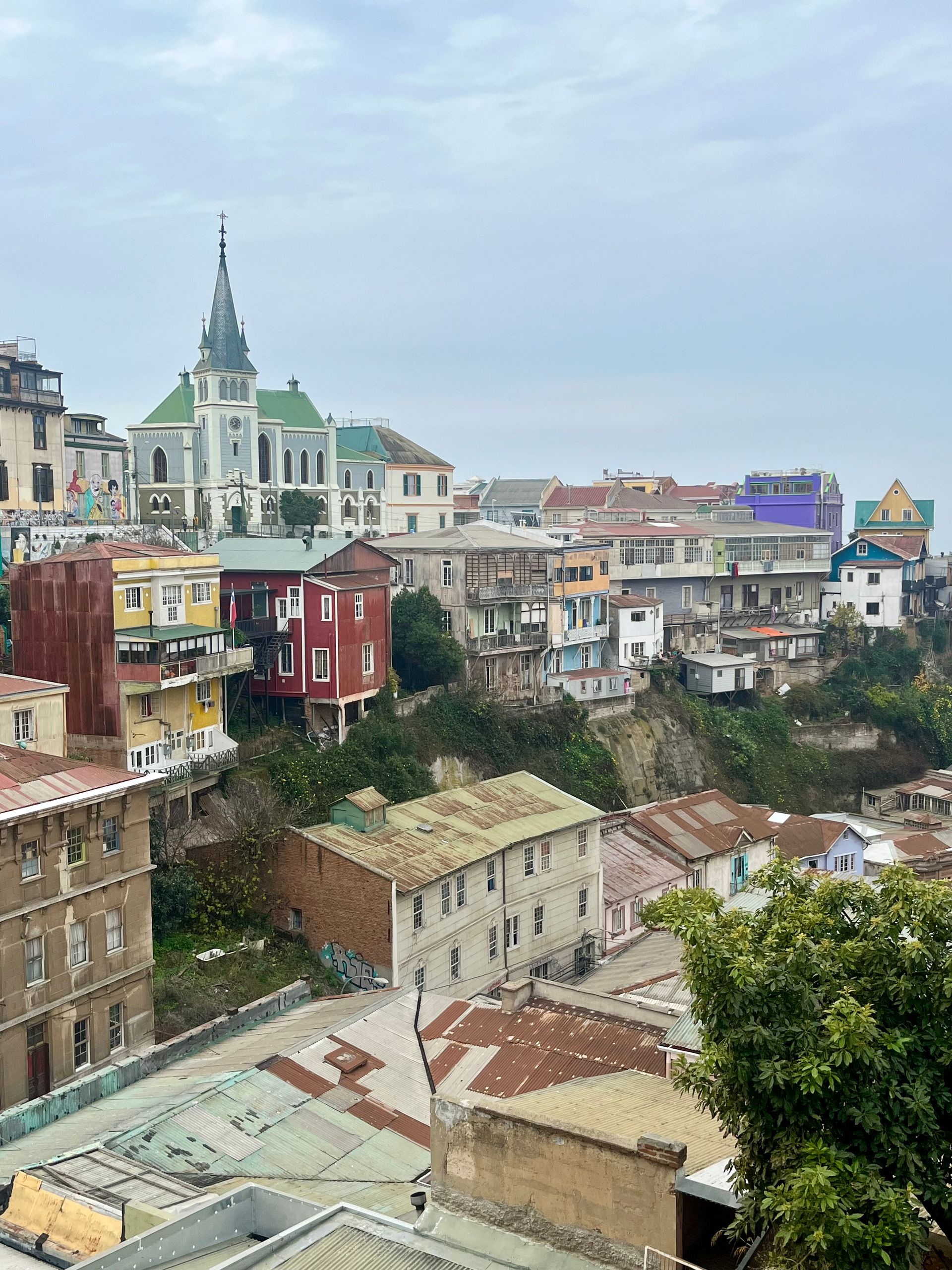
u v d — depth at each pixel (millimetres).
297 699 60094
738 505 131125
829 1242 12312
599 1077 24625
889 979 14688
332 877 44000
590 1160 14359
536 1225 14727
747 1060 14008
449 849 46062
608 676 79312
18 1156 25031
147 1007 37094
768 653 95438
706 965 14648
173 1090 28312
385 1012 32562
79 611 49312
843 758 89875
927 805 82000
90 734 49406
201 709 53188
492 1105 15281
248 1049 31094
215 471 88312
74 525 68125
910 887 15578
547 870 50219
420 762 62844
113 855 35812
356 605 60781
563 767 71750
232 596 56000
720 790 82312
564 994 34062
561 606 78375
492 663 73438
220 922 45281
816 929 15977
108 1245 19016
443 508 108438
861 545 105500
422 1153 25891
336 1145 25719
